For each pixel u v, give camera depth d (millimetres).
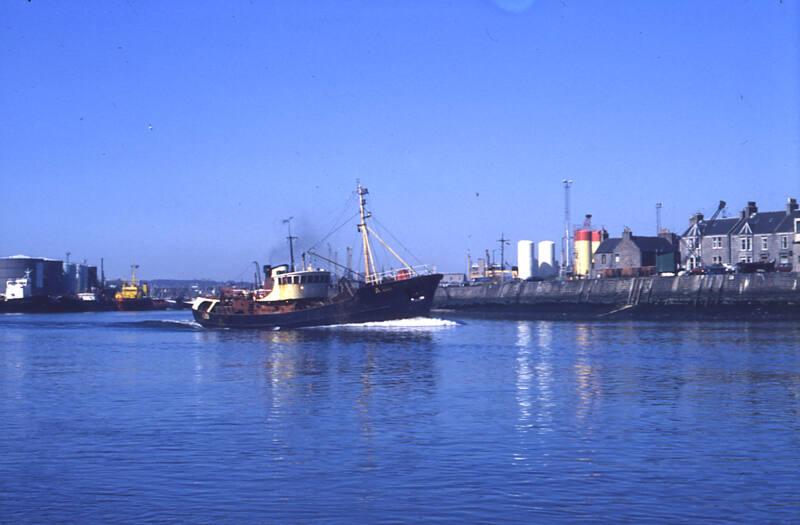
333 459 31531
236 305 132125
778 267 148000
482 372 59156
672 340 86875
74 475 29516
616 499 26094
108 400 47500
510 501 25984
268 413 42062
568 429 36906
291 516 24750
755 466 29938
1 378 59531
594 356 70250
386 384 53031
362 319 119688
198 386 53594
